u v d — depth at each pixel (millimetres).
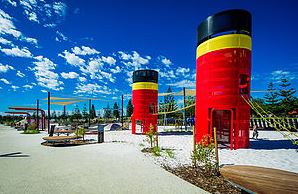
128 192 4129
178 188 4316
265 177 2906
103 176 5215
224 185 4457
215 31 9984
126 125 28453
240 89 9922
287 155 8039
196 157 5922
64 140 12422
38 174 5438
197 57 11258
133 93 19594
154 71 19359
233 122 9664
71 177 5145
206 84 10297
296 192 2570
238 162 6875
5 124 63656
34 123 28281
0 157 7848
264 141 12289
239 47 9750
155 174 5363
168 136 16453
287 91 35719
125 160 7113
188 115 38844
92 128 27984
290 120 19312
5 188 4395
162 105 21906
